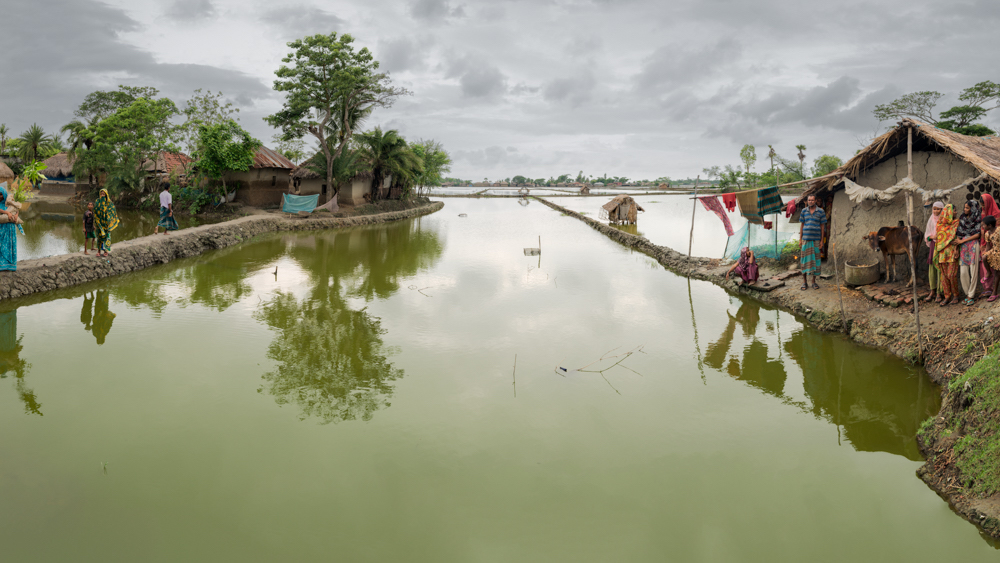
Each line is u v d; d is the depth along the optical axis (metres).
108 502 5.24
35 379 8.15
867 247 12.11
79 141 37.03
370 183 40.22
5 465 5.84
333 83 32.41
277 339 10.19
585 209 49.19
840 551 4.61
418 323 11.34
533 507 5.25
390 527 4.93
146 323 11.06
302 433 6.65
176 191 32.34
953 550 4.59
